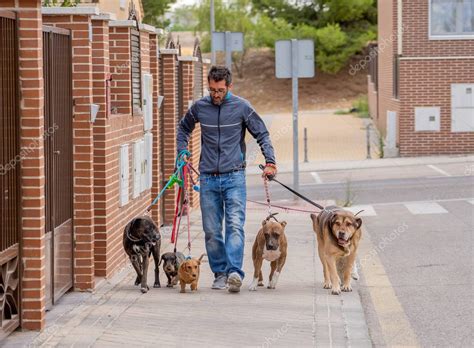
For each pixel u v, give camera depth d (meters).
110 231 13.62
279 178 32.50
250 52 91.81
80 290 12.70
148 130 16.62
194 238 18.00
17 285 10.23
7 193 9.86
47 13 12.23
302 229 19.44
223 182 12.77
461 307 12.15
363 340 10.25
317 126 57.12
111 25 14.86
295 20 81.88
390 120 38.25
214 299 12.31
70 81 12.32
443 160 35.69
